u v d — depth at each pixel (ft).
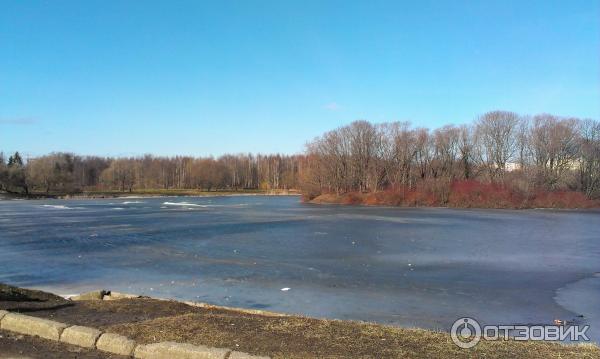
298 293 65.21
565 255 101.24
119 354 26.66
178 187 571.69
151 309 40.16
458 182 304.50
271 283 71.82
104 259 94.17
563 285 71.26
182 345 25.84
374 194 314.14
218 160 606.14
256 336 28.84
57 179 397.39
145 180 562.66
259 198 408.26
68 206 275.18
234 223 171.94
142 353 26.08
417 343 27.94
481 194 288.51
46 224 164.55
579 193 286.25
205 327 30.73
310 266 86.38
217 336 28.71
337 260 93.04
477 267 85.97
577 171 310.04
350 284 71.05
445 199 294.05
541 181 299.17
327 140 348.18
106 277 76.95
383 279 74.79
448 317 52.85
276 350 26.12
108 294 53.01
